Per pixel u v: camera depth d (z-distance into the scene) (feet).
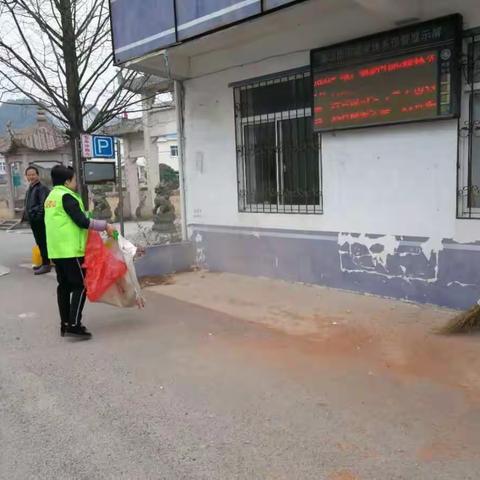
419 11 17.78
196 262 28.35
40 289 25.07
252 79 24.07
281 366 14.60
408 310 18.95
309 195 23.07
